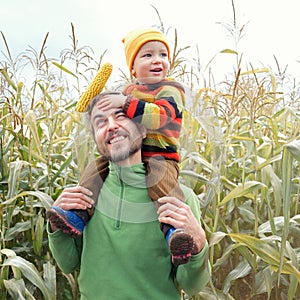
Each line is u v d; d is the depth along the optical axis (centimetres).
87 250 118
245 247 169
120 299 114
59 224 113
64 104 248
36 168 205
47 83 227
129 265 114
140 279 114
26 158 196
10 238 178
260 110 229
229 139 184
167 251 116
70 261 126
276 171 205
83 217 116
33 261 194
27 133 204
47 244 193
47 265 164
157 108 108
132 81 118
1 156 190
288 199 152
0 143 190
